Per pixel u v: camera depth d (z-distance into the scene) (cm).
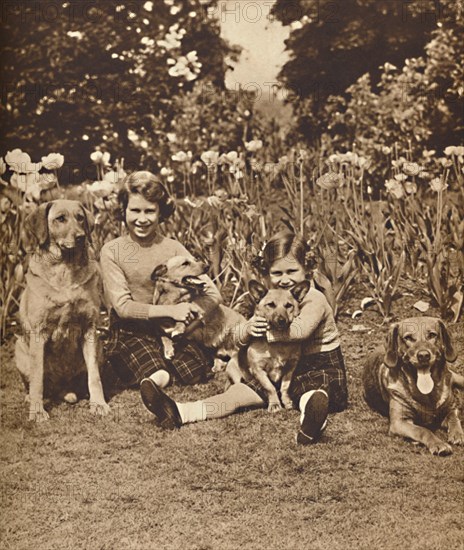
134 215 334
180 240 350
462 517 304
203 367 331
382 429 321
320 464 316
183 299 329
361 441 319
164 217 341
